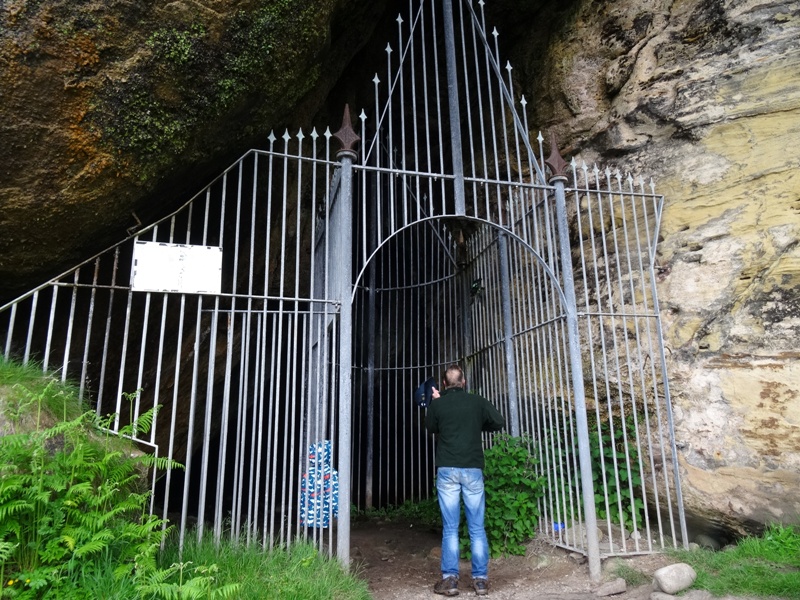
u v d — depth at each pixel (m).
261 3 3.82
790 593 3.54
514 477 5.04
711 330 4.87
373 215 8.47
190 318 4.88
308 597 3.27
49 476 2.77
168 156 3.73
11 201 3.28
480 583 4.19
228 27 3.73
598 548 4.41
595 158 6.23
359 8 5.45
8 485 2.60
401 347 8.87
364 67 7.12
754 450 4.46
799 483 4.23
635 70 6.11
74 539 2.71
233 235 5.00
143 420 3.40
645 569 4.27
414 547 5.82
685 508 4.77
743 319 4.73
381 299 8.54
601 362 5.47
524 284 5.95
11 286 3.68
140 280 3.73
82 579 2.73
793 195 4.75
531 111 6.98
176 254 3.86
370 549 5.76
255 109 4.24
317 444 4.09
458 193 4.70
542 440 5.45
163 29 3.49
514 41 7.29
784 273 4.62
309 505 4.30
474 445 4.41
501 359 6.03
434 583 4.55
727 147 5.19
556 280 4.81
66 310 4.11
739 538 4.55
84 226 3.60
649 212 5.50
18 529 2.64
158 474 5.01
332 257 5.07
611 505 5.09
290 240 5.59
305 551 3.80
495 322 6.16
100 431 3.38
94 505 2.87
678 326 5.04
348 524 3.97
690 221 5.23
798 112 4.90
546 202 5.00
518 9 7.04
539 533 5.05
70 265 3.83
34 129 3.21
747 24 5.38
